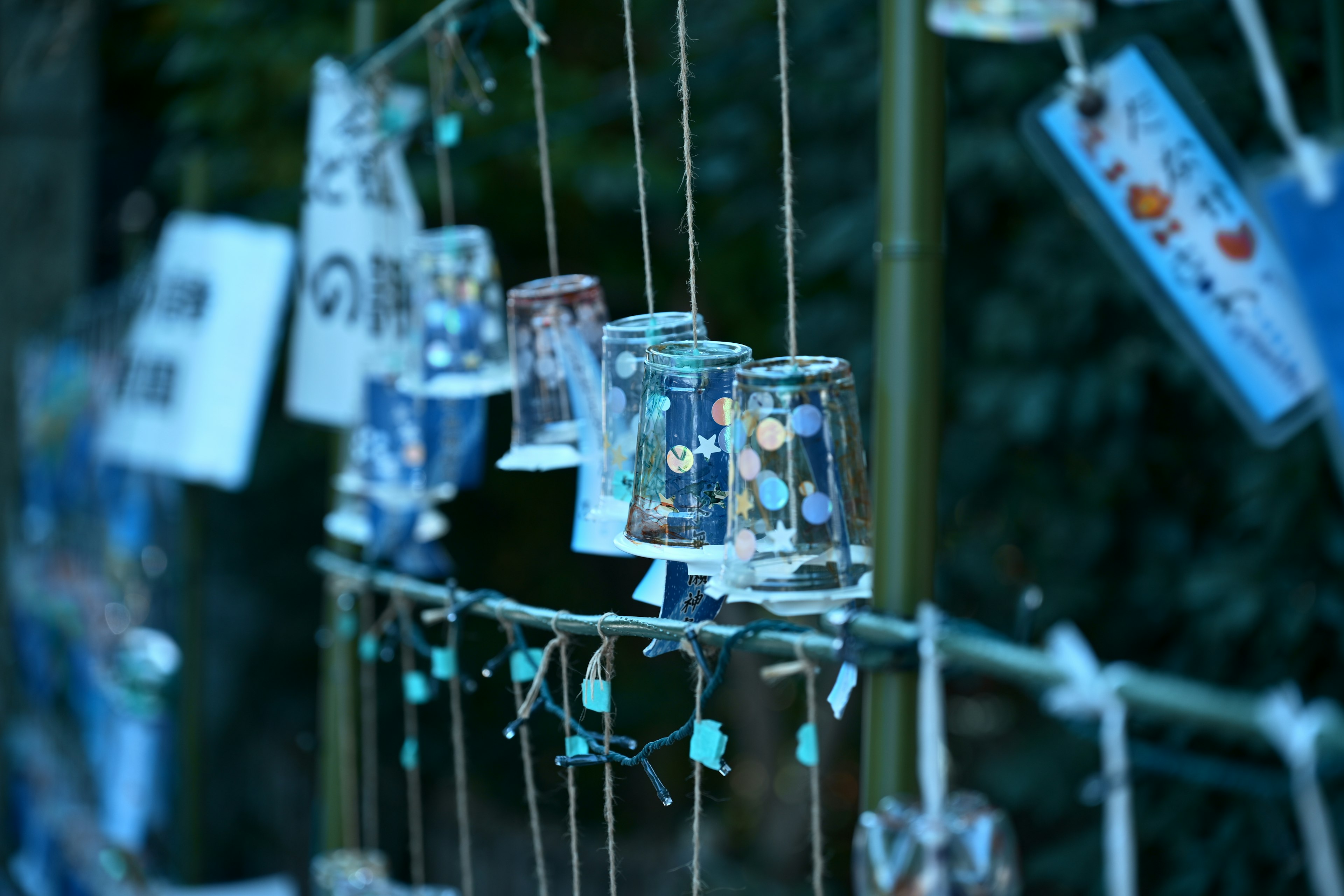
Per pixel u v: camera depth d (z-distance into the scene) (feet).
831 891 16.51
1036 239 11.89
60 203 19.04
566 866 16.93
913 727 4.07
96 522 15.39
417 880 7.00
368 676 8.50
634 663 19.40
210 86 17.80
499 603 5.30
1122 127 4.33
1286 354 4.07
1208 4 11.03
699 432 4.19
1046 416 11.58
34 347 18.37
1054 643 3.20
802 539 3.98
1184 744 10.42
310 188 8.96
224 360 11.78
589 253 17.60
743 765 20.54
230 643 20.92
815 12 13.60
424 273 6.81
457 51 7.23
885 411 4.47
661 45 16.46
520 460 5.22
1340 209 3.25
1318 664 10.60
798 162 13.96
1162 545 12.06
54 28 18.66
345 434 9.07
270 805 20.51
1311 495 10.36
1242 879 10.14
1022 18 4.12
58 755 16.58
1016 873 3.61
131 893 13.32
